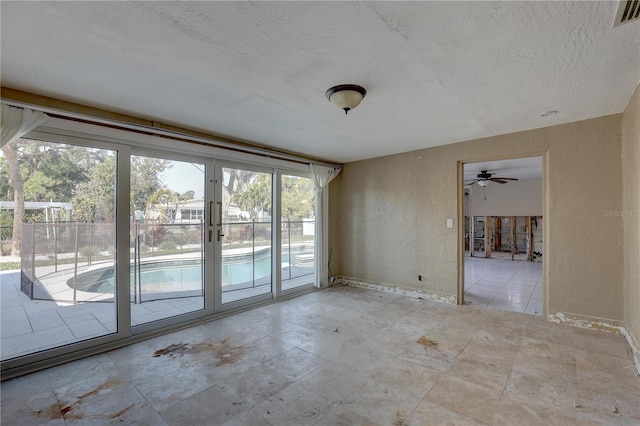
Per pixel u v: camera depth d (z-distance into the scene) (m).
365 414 1.80
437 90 2.34
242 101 2.53
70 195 2.59
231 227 3.76
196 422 1.74
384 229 4.72
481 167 6.18
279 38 1.66
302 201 4.77
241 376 2.23
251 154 3.88
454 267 4.01
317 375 2.24
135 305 3.04
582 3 1.37
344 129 3.34
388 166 4.66
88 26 1.53
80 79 2.12
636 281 2.46
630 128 2.59
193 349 2.69
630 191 2.65
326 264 4.95
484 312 3.66
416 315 3.57
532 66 1.97
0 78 2.08
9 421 1.75
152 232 3.11
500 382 2.13
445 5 1.39
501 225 9.05
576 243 3.13
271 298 4.19
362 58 1.87
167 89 2.30
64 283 2.59
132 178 2.94
